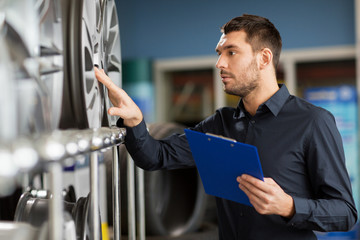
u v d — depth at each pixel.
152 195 1.92
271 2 5.66
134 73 6.11
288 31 5.62
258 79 1.45
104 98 1.13
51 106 0.74
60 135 0.64
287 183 1.41
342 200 1.34
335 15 5.43
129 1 6.22
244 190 1.21
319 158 1.37
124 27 6.27
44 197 1.00
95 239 0.83
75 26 0.83
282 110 1.46
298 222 1.27
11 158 0.51
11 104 0.58
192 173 2.20
